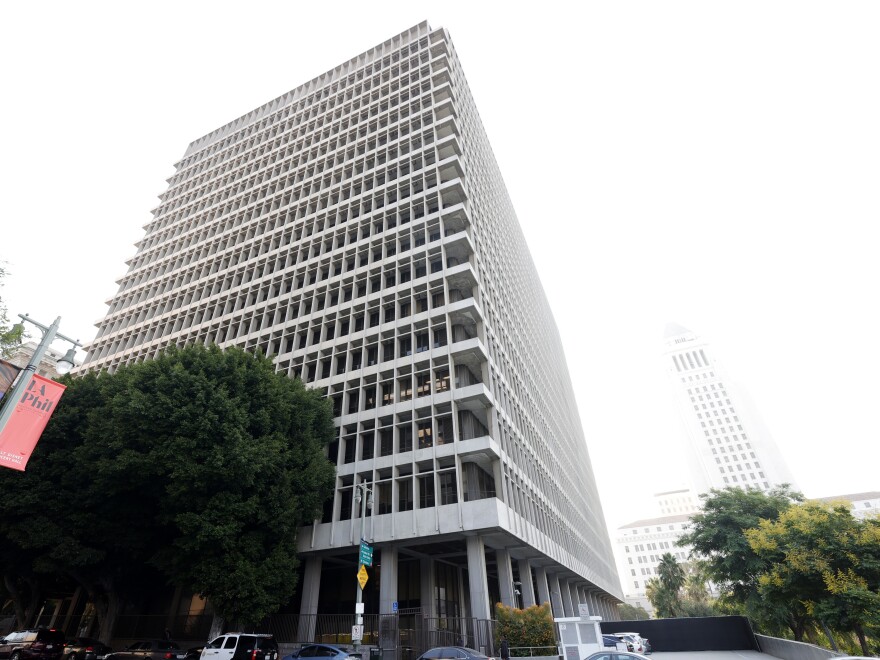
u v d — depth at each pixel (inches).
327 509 1330.0
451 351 1366.9
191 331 1943.9
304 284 1831.9
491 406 1355.8
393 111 2180.1
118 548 1129.4
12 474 1027.3
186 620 1309.1
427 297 1520.7
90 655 1100.5
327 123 2453.2
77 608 1723.7
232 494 966.4
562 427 2972.4
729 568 1411.2
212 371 1073.5
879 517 959.6
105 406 1088.2
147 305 2250.2
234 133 2955.2
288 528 1059.9
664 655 1301.7
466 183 1846.7
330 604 1471.5
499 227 2455.7
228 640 858.8
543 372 2778.1
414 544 1230.3
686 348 7007.9
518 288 2613.2
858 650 1084.5
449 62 2260.1
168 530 1095.0
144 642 1058.7
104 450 1025.5
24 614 1222.3
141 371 1056.2
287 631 1181.1
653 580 3181.6
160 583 1376.7
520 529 1272.1
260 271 2014.0
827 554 957.2
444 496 1248.8
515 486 1389.0
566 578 2086.6
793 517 1090.7
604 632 1609.3
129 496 1074.1
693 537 1547.7
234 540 955.3
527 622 1045.8
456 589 1606.8
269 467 1023.6
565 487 2379.4
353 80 2613.2
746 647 1457.9
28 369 511.8
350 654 814.5
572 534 2174.0
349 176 2114.9
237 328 1872.5
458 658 761.6
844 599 883.4
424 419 1298.0
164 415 956.6
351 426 1397.6
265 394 1120.8
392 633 1021.8
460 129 2047.2
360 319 1635.1
